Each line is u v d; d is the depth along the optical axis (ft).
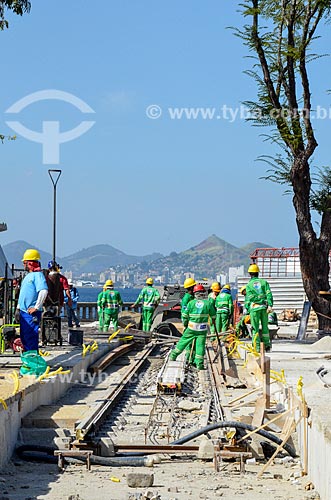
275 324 95.40
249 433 40.11
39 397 47.70
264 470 37.47
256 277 78.84
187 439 40.81
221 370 67.36
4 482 33.78
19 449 39.55
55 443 39.37
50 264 74.69
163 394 58.23
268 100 94.94
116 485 33.53
